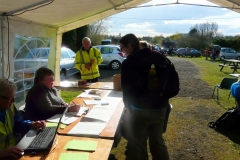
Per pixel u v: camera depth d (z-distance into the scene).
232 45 32.25
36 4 2.88
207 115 5.07
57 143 1.86
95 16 5.12
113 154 3.29
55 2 3.07
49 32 4.95
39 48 4.61
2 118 1.97
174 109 5.48
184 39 39.09
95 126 2.24
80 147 1.78
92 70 5.24
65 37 16.72
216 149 3.51
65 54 8.41
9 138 1.99
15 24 3.47
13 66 3.49
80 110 2.75
